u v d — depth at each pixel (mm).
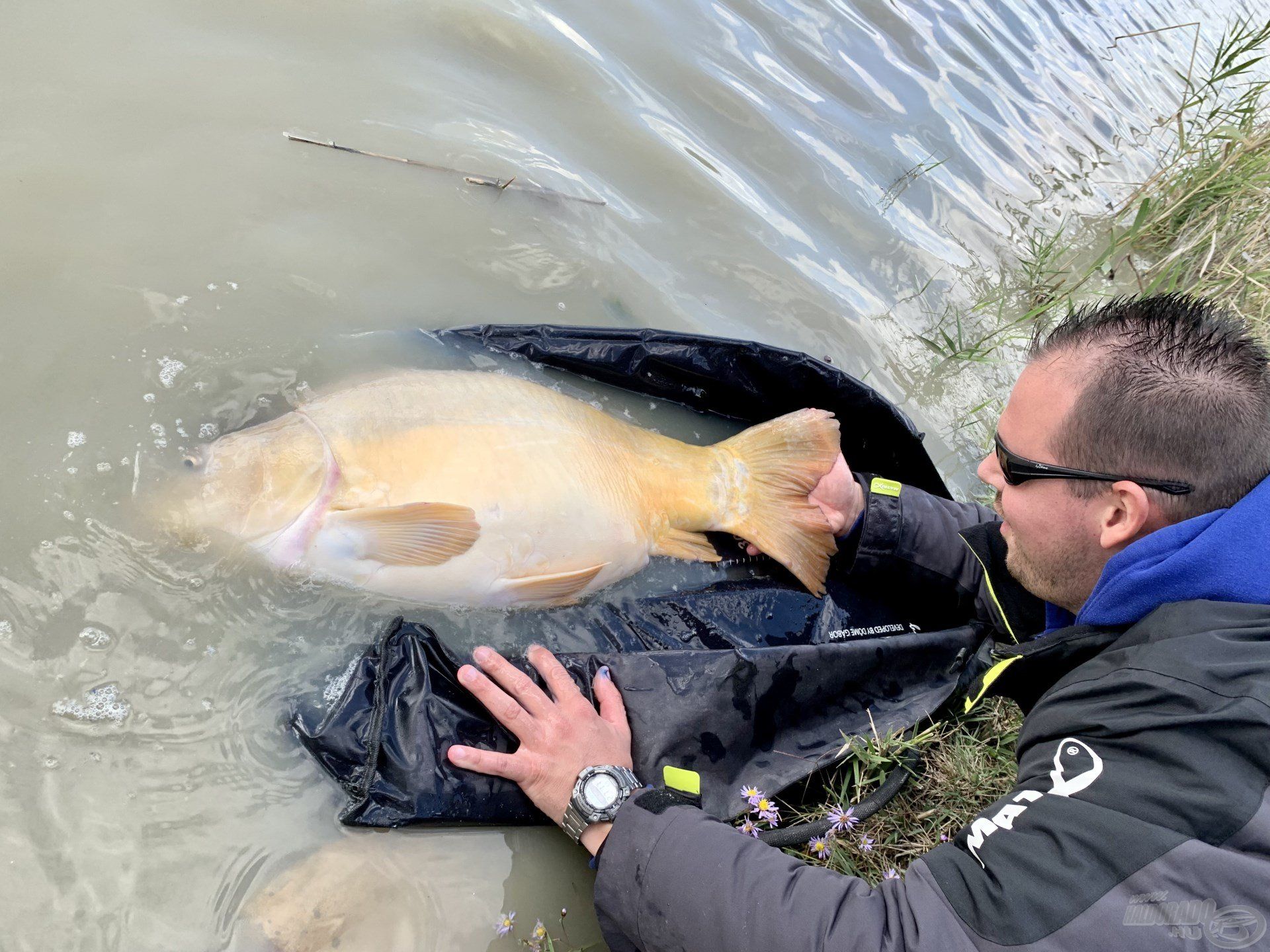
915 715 2703
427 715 2283
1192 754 1489
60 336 2732
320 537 2598
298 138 3584
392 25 4207
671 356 3338
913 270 4566
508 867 2270
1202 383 1768
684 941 1855
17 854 1958
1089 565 2057
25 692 2172
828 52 5426
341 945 2025
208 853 2084
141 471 2562
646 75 4664
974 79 5969
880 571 3107
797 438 3217
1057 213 5434
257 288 3092
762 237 4262
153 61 3602
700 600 3039
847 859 2455
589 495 2879
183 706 2281
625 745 2355
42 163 3131
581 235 3840
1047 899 1505
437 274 3432
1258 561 1658
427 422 2715
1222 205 5254
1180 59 8055
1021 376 2125
